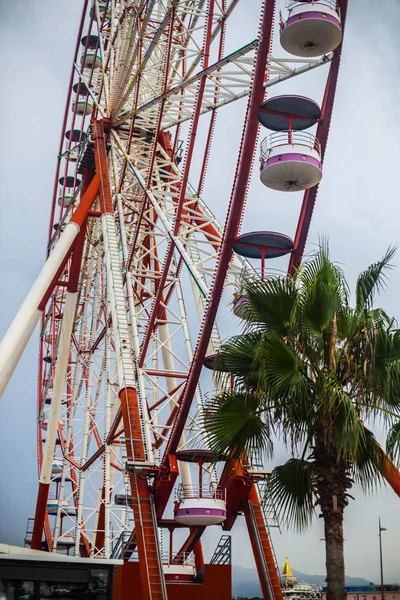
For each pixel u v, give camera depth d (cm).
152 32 4259
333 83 2531
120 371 3180
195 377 2575
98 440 4844
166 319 4050
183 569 3216
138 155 4059
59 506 5012
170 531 3238
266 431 2012
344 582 1841
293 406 1917
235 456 2048
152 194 3553
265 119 2547
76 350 5350
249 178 2405
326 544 1866
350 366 1942
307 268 2041
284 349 1916
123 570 2823
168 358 4209
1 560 2330
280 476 1956
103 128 4291
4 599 2303
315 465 1906
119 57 4191
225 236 2455
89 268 4988
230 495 2856
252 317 2072
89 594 2356
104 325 4491
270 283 2028
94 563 2383
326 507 1877
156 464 2803
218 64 3006
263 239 2534
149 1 3547
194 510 2616
